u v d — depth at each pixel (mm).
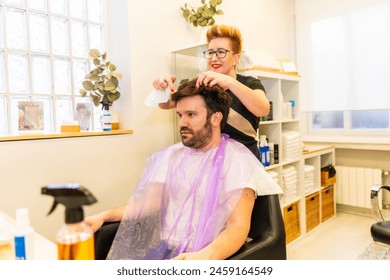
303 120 3646
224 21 2760
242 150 1210
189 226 1112
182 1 2355
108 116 1959
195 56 2350
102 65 1953
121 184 1997
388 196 3170
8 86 1807
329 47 3361
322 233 2914
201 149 1224
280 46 3533
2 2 1771
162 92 1474
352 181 3289
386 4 2973
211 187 1118
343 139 3277
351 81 3232
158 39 2184
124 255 1143
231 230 992
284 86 2803
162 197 1229
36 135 1627
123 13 2045
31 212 1614
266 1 3307
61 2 2023
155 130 2178
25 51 1862
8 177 1544
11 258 814
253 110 1396
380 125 3225
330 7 3330
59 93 2020
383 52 3018
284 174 2547
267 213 1175
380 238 1784
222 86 1222
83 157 1821
